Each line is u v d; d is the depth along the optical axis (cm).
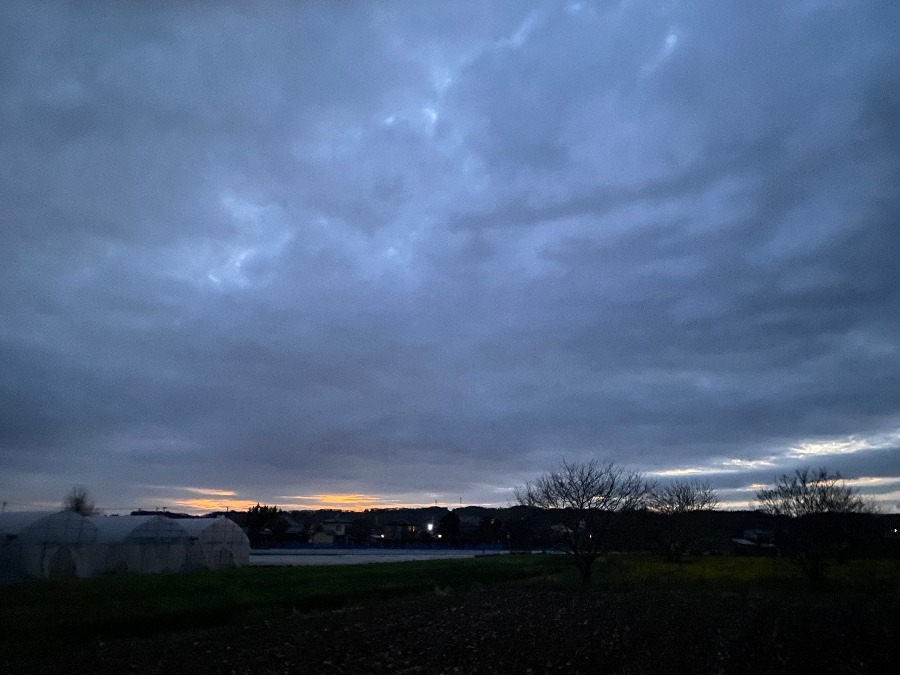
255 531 10600
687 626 2423
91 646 1947
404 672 1664
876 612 2816
